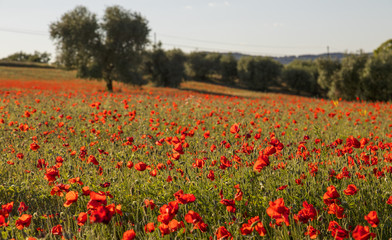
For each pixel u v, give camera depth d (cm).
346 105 1872
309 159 464
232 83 11006
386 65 4475
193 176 422
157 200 368
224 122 901
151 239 281
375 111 1535
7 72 6669
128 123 867
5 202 397
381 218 319
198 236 308
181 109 1284
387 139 775
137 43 4428
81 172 458
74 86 3881
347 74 4762
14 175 475
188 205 363
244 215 325
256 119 1039
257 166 348
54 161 514
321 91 9406
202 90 6456
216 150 530
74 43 4212
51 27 4238
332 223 256
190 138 702
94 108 1179
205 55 12262
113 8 4369
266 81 9638
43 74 6919
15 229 318
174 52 7131
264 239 300
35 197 406
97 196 258
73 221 350
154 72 6875
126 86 4994
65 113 1069
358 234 206
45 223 356
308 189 368
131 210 366
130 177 434
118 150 590
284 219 246
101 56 4256
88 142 684
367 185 378
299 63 11575
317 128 620
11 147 601
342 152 466
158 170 447
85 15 4284
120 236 317
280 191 372
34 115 994
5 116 944
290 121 1066
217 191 378
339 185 380
